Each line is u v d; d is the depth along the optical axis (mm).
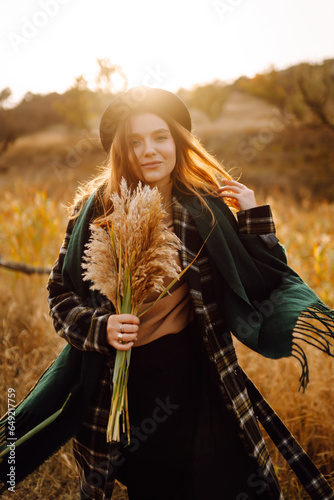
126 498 2354
